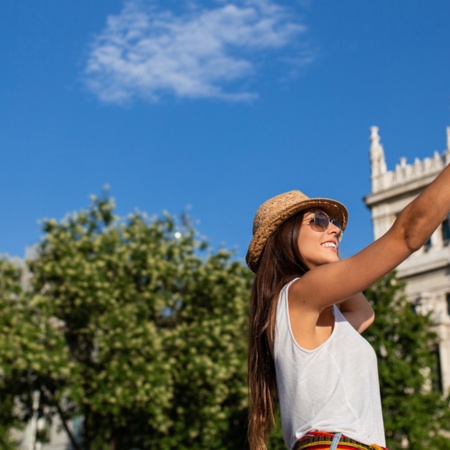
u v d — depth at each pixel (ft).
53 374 78.18
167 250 89.81
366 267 8.32
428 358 86.07
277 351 9.22
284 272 9.93
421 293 113.09
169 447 83.66
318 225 9.98
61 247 85.51
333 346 9.02
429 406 83.05
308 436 8.59
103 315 82.07
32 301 81.25
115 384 79.00
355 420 8.55
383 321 85.40
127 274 87.30
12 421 84.17
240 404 86.02
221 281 89.25
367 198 123.34
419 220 7.91
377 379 9.17
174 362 82.48
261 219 10.31
